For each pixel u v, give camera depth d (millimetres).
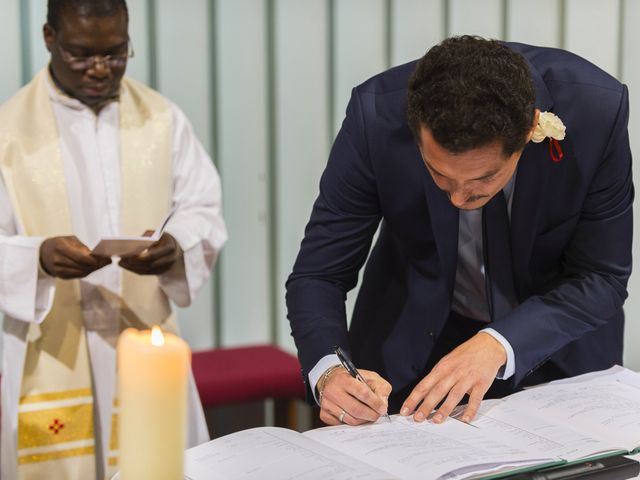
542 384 1588
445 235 1595
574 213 1565
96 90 2295
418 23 3738
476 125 1195
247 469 1200
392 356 1771
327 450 1251
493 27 3842
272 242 3711
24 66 3240
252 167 3621
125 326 2371
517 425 1377
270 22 3559
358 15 3654
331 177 1640
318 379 1479
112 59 2268
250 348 3443
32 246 2162
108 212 2373
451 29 3783
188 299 2385
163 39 3410
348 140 1608
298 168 3686
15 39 3203
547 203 1557
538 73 1534
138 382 857
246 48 3541
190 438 2432
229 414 3311
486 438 1316
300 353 1559
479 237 1702
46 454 2311
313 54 3633
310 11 3602
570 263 1676
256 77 3574
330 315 1593
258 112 3600
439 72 1241
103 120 2404
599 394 1510
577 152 1511
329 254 1658
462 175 1248
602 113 1504
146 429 864
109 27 2223
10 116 2338
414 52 3754
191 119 3496
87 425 2338
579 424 1383
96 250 2055
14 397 2301
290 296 1654
